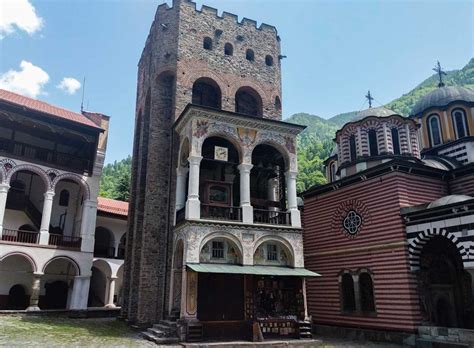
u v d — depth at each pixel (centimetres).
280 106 3188
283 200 2648
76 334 2147
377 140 2944
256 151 2769
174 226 2436
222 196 2406
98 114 4028
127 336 2177
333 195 2761
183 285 2105
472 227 1912
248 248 2242
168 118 2922
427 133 3238
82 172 3675
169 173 2716
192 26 2977
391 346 2041
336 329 2519
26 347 1683
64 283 3772
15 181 3703
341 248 2611
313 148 10581
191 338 1975
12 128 3575
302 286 2295
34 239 3506
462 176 2448
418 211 2152
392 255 2247
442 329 1927
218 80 2938
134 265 2795
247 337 2080
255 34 3238
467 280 2208
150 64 3244
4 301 3419
